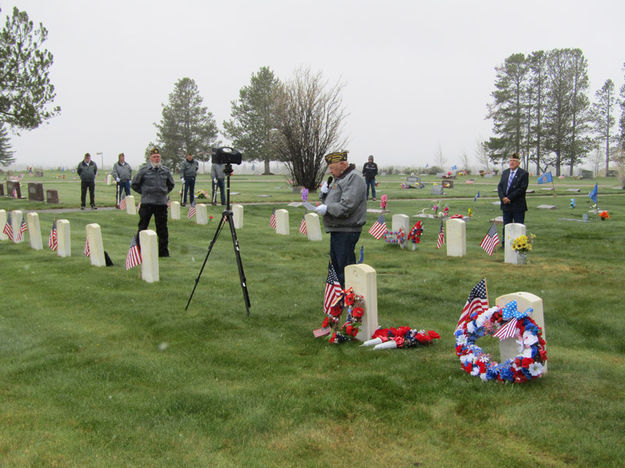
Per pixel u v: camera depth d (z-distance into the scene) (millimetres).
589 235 14914
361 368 5625
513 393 4906
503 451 4016
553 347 6285
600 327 6820
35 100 26891
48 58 27266
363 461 3945
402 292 8750
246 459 3963
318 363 5797
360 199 7242
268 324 7203
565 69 77000
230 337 6695
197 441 4215
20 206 23562
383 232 13727
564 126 76250
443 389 5035
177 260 11789
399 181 53906
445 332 6832
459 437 4234
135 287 9172
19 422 4516
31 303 8266
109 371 5621
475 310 5594
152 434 4312
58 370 5660
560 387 5027
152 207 11992
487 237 11852
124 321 7348
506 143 78375
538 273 9875
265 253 12750
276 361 5879
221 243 14297
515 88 78062
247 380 5375
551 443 4090
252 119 76688
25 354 6121
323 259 11969
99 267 10820
